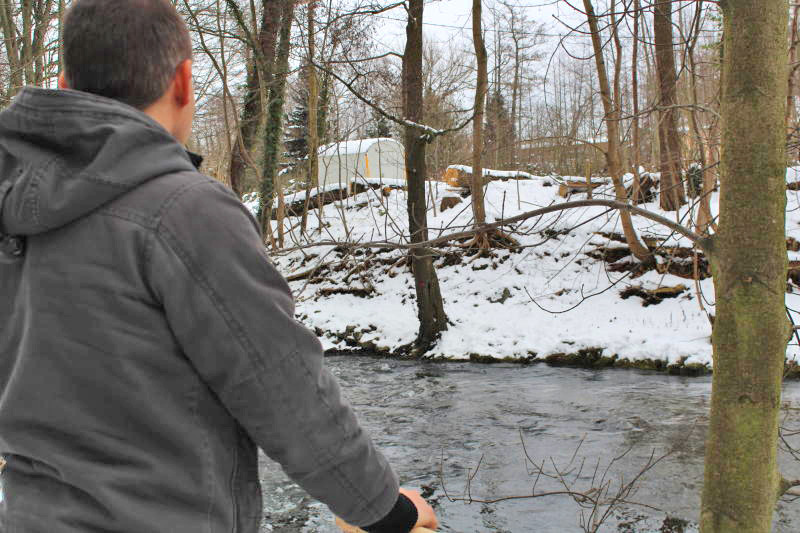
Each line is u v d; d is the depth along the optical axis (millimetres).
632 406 8258
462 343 12352
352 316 14125
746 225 1765
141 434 947
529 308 13008
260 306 958
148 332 944
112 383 937
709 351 10320
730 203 1800
